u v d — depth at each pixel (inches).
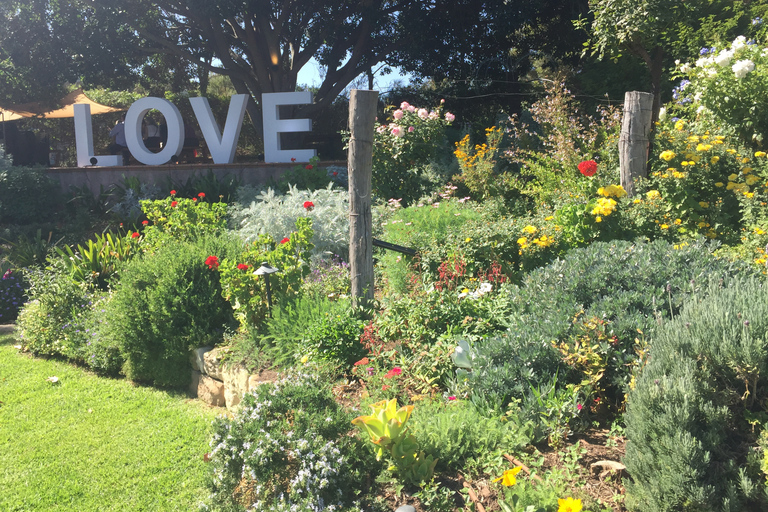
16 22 601.3
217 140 549.3
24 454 157.1
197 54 810.2
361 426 112.0
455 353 139.4
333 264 281.6
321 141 812.6
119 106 1013.2
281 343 181.6
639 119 246.4
